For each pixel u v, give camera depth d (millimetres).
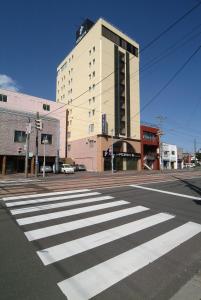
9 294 3627
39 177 28250
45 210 9031
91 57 54594
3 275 4191
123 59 56062
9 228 6859
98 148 49562
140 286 3916
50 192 13445
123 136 53844
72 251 5258
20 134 36625
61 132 58406
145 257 4996
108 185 16906
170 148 74438
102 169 48781
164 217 8211
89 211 8938
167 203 10719
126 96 55438
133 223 7434
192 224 7410
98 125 50406
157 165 62062
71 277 4148
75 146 57375
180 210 9336
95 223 7383
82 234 6367
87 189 14672
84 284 3938
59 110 57844
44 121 39375
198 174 30234
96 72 52375
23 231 6598
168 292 3771
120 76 55031
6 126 35375
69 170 39969
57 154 40375
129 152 54875
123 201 10961
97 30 53125
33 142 37812
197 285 3984
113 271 4383
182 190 14977
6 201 10758
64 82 66625
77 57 60312
